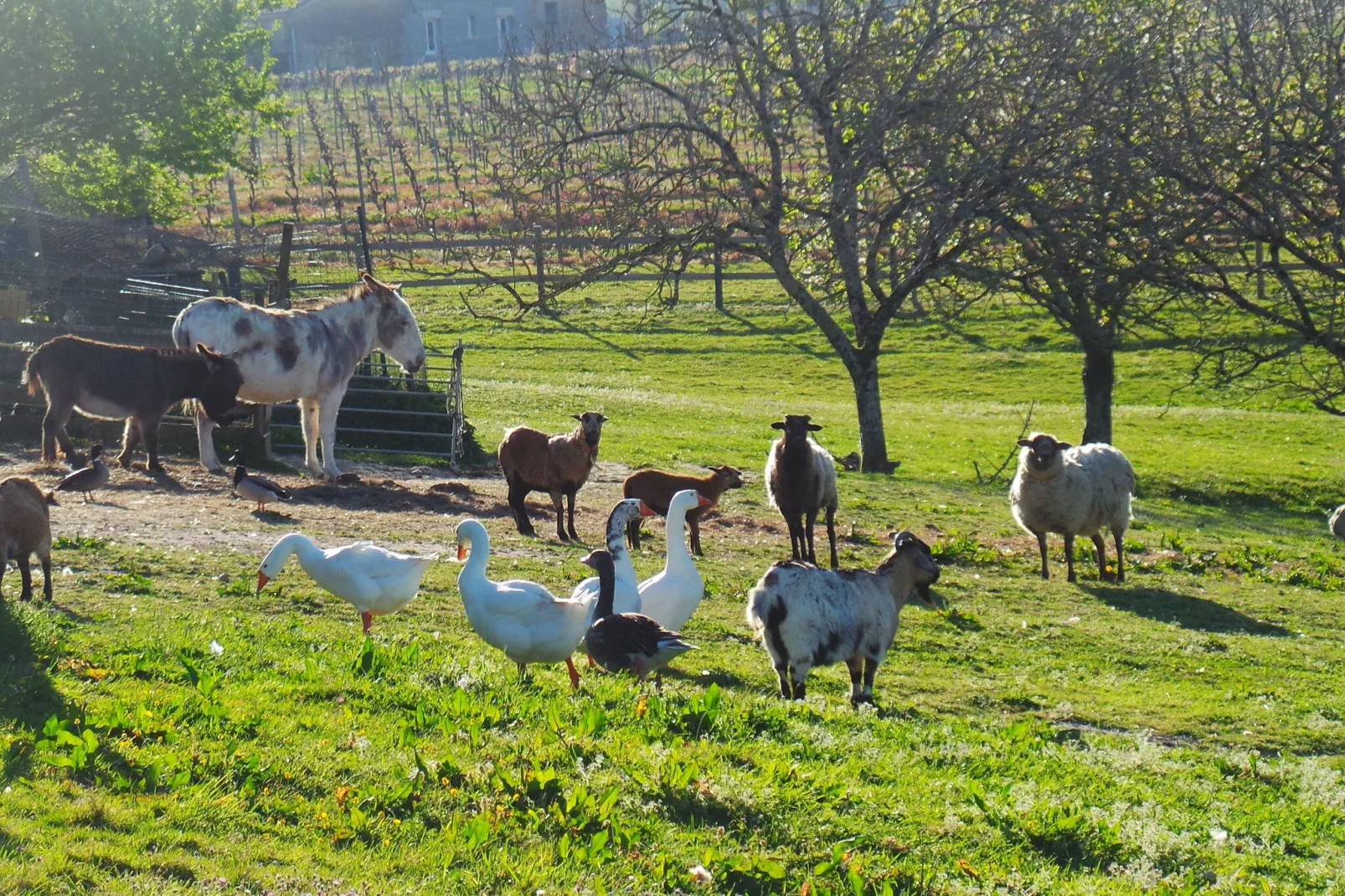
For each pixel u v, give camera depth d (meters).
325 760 6.85
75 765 6.21
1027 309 57.53
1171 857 6.95
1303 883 6.81
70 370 18.73
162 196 50.44
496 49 136.88
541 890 5.48
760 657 12.09
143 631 9.72
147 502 17.11
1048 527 18.38
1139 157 26.28
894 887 5.96
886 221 28.09
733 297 62.03
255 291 31.38
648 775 7.01
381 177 93.44
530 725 7.98
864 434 30.86
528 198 29.38
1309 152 26.61
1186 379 46.38
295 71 137.75
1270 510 30.05
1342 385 27.77
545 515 20.09
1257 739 10.92
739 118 29.47
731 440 33.16
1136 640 14.72
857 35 28.88
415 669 9.38
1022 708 11.39
